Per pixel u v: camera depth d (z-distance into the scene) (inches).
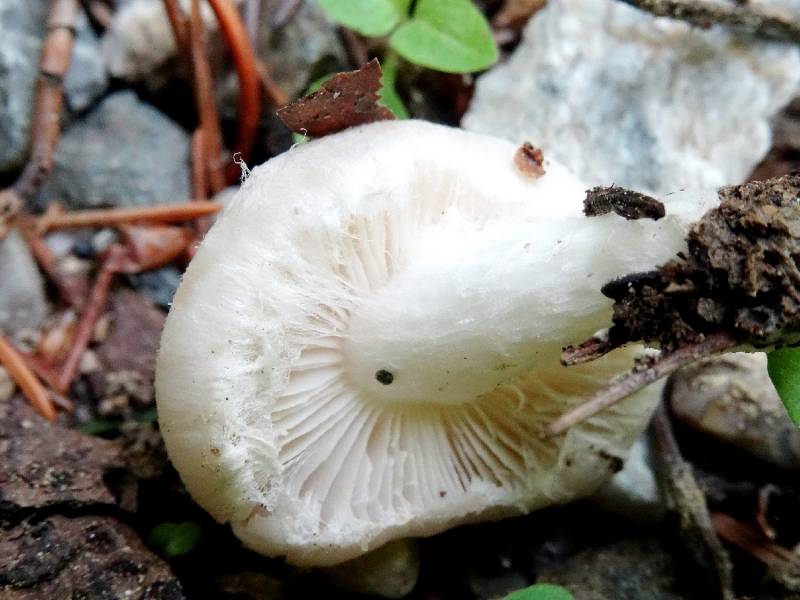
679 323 3.5
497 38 6.0
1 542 3.9
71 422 5.0
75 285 5.3
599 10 5.6
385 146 3.9
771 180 3.5
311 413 4.1
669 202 3.6
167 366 3.7
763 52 5.5
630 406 4.3
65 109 5.6
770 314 3.3
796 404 3.7
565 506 4.9
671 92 5.5
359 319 4.0
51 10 5.6
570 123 5.6
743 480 4.9
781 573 4.4
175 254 5.4
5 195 5.3
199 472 3.8
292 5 5.6
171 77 5.8
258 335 3.7
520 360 4.0
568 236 3.7
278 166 3.9
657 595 4.5
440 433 4.4
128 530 4.1
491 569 4.7
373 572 4.5
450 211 4.1
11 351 4.9
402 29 4.9
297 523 4.0
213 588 4.4
